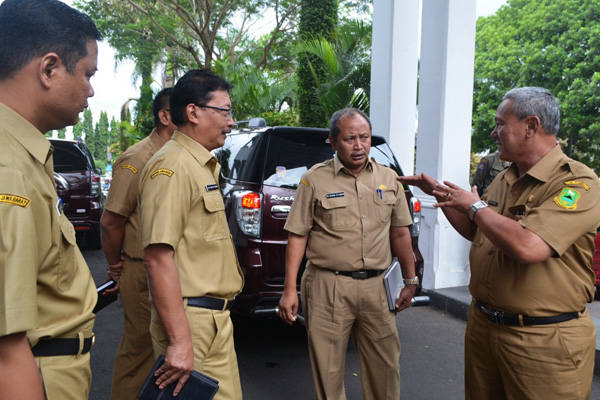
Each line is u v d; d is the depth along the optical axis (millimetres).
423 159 5184
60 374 1149
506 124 1821
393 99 5680
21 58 1080
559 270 1721
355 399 3051
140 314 2400
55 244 1134
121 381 2465
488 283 1858
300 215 2461
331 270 2383
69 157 7355
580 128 14648
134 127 16078
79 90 1163
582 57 14766
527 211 1727
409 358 3684
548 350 1725
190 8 17547
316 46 8562
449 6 4824
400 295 2613
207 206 1728
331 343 2369
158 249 1602
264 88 12914
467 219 2074
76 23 1140
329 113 8453
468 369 2057
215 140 1860
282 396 3043
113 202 2387
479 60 16656
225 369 1759
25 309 969
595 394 3068
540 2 16047
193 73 1855
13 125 1076
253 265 3256
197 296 1688
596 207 1676
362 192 2404
